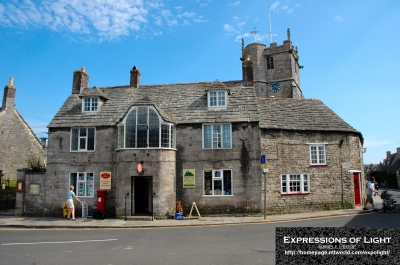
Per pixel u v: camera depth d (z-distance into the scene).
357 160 23.09
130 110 19.86
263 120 21.61
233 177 19.77
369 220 15.70
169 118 20.08
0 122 28.28
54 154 21.14
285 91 47.03
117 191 19.31
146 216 18.75
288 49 47.16
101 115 21.89
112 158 20.67
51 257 9.38
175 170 20.02
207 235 12.93
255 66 48.59
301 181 21.20
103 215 19.17
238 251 9.73
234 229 14.52
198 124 20.47
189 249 10.16
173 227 16.03
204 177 20.03
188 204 19.77
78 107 22.84
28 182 21.06
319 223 15.29
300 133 21.75
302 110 23.78
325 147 22.09
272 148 20.83
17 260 9.09
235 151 19.97
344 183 21.98
